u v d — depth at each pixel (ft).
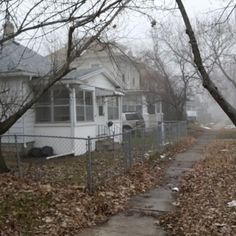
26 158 58.44
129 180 37.88
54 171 43.01
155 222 25.57
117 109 89.86
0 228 21.74
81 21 31.73
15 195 27.91
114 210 28.12
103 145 60.23
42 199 27.48
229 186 36.24
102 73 78.02
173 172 45.83
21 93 58.85
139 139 51.52
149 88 133.08
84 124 67.31
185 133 100.68
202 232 22.95
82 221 24.80
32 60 66.44
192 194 33.68
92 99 72.13
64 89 63.57
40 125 64.54
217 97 16.57
